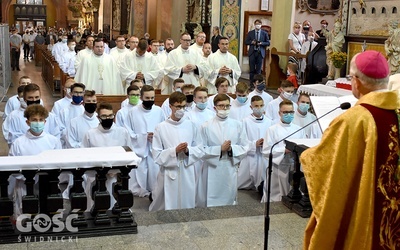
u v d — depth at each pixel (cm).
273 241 443
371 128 254
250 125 743
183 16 1769
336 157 259
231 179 641
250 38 1489
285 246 434
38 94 656
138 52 1079
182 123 628
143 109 727
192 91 764
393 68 828
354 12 991
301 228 475
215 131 639
